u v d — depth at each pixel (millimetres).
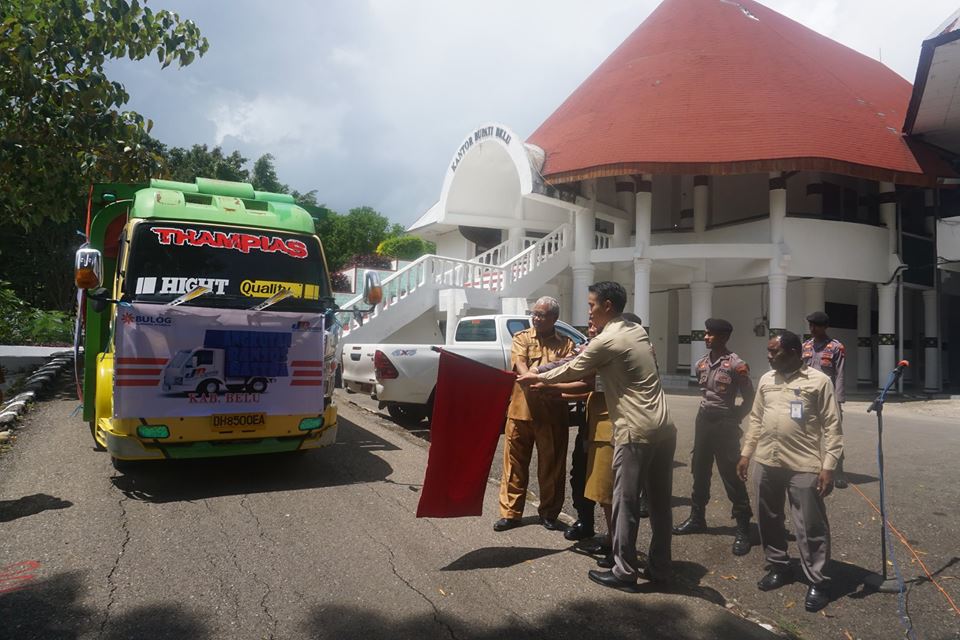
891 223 18375
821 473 4320
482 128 19125
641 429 4238
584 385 4742
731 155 15633
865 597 4438
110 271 7594
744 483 5277
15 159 10344
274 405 6164
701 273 18250
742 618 4070
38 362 16859
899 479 7504
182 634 3537
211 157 37125
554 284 20719
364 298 7047
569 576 4527
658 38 21156
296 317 6293
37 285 31547
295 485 6324
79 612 3729
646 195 17094
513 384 5051
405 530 5254
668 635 3783
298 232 6840
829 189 18922
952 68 15156
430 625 3760
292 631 3625
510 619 3887
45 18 9891
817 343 7266
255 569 4387
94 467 6652
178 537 4887
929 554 5195
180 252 6238
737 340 20688
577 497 5242
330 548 4809
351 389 10930
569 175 16812
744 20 21281
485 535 5273
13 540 4723
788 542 5504
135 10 10570
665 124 16984
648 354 4355
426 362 9727
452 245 25484
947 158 18250
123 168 11711
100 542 4727
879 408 4594
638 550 5215
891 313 18219
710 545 5359
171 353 5785
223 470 6766
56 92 10266
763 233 17484
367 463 7270
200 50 11562
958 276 21094
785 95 17609
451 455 4930
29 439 7723
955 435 10875
